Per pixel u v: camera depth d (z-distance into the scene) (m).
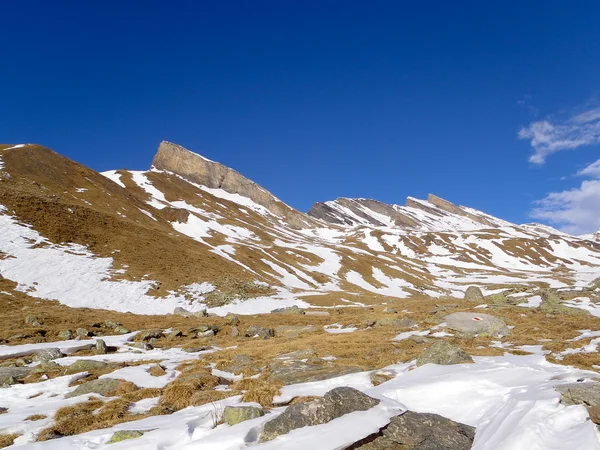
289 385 16.47
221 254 92.06
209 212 151.38
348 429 10.38
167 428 11.86
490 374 14.41
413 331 30.00
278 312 54.28
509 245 188.00
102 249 68.25
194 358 25.52
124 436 11.38
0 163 97.06
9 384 19.83
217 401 14.87
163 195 161.12
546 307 35.75
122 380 19.06
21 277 51.59
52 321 38.16
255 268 89.88
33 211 71.56
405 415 11.18
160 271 65.75
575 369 15.19
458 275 133.50
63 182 105.25
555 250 186.88
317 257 118.00
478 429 10.72
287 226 194.25
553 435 9.07
